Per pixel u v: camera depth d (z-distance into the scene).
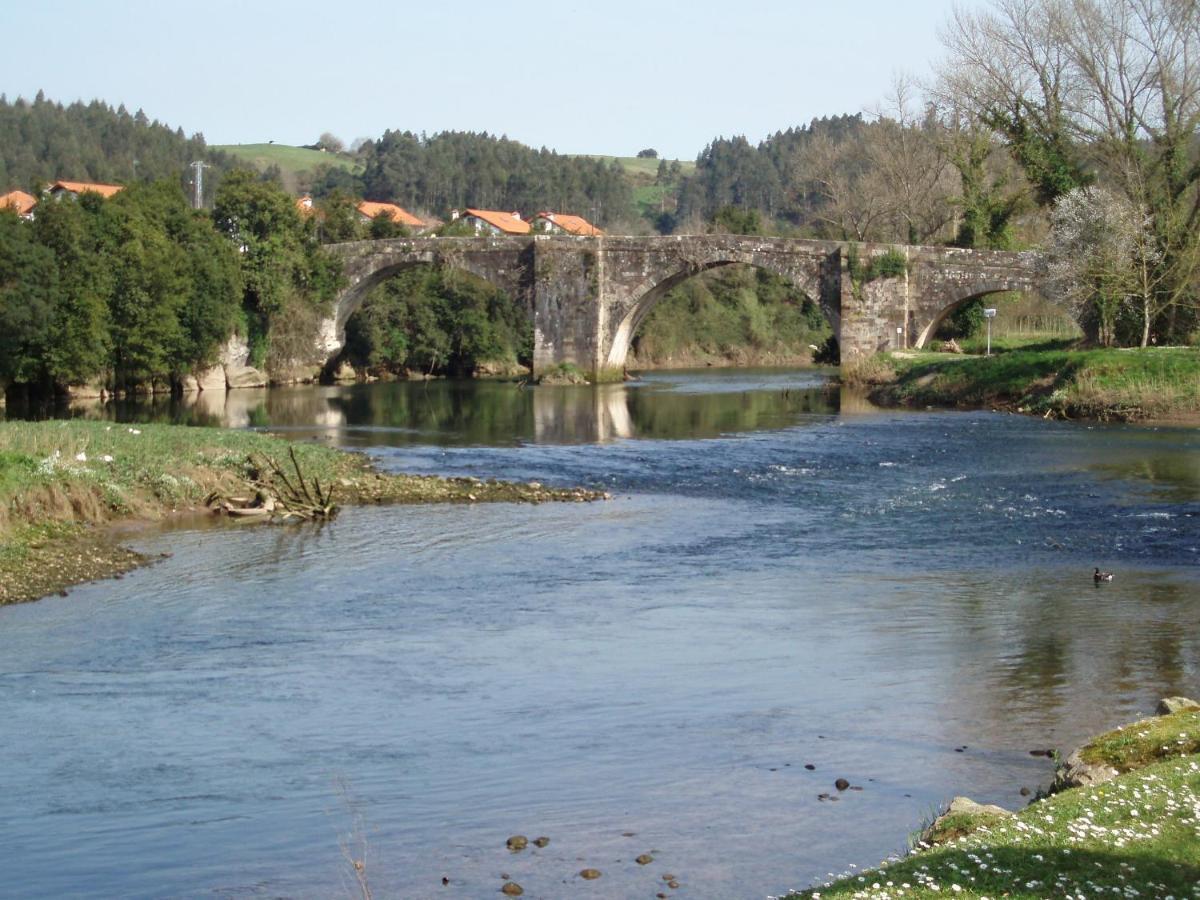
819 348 136.00
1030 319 95.69
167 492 39.44
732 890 13.11
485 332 113.81
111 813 15.74
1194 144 76.75
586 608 26.83
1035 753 17.14
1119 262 70.56
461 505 41.03
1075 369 65.88
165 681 21.69
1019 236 98.12
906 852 13.73
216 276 88.94
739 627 24.89
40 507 35.66
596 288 95.25
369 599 28.03
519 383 100.38
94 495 37.25
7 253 71.94
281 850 14.53
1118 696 19.70
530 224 184.50
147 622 26.09
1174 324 71.88
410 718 19.41
